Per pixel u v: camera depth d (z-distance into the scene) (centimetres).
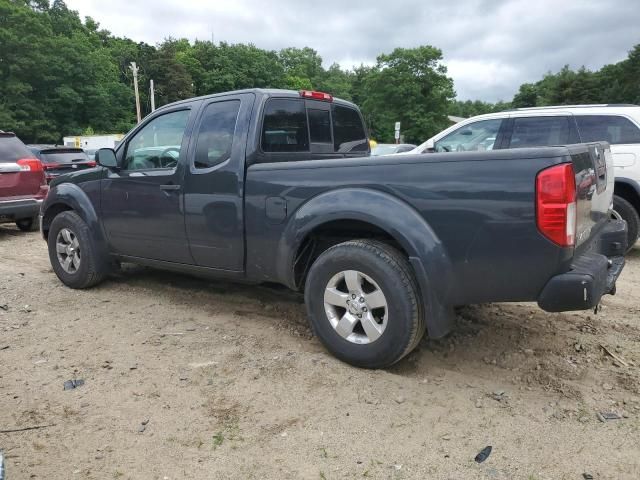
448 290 314
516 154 290
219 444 273
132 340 404
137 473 251
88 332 421
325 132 472
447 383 333
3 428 287
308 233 359
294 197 365
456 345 388
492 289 306
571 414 296
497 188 293
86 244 512
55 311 471
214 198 408
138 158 473
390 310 325
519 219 288
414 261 313
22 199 859
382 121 5903
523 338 400
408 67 5725
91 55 6278
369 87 5994
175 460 261
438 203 310
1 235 925
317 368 349
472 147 729
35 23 5375
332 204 343
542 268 289
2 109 4997
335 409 303
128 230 482
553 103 6575
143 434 282
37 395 322
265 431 283
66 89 5622
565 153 282
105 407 308
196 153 422
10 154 859
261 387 328
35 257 720
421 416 296
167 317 452
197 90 8638
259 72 8956
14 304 491
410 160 321
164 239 453
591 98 6394
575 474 247
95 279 525
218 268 424
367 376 338
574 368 351
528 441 272
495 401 312
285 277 381
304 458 261
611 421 289
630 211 646
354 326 346
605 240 377
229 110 412
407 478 246
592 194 327
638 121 641
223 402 312
